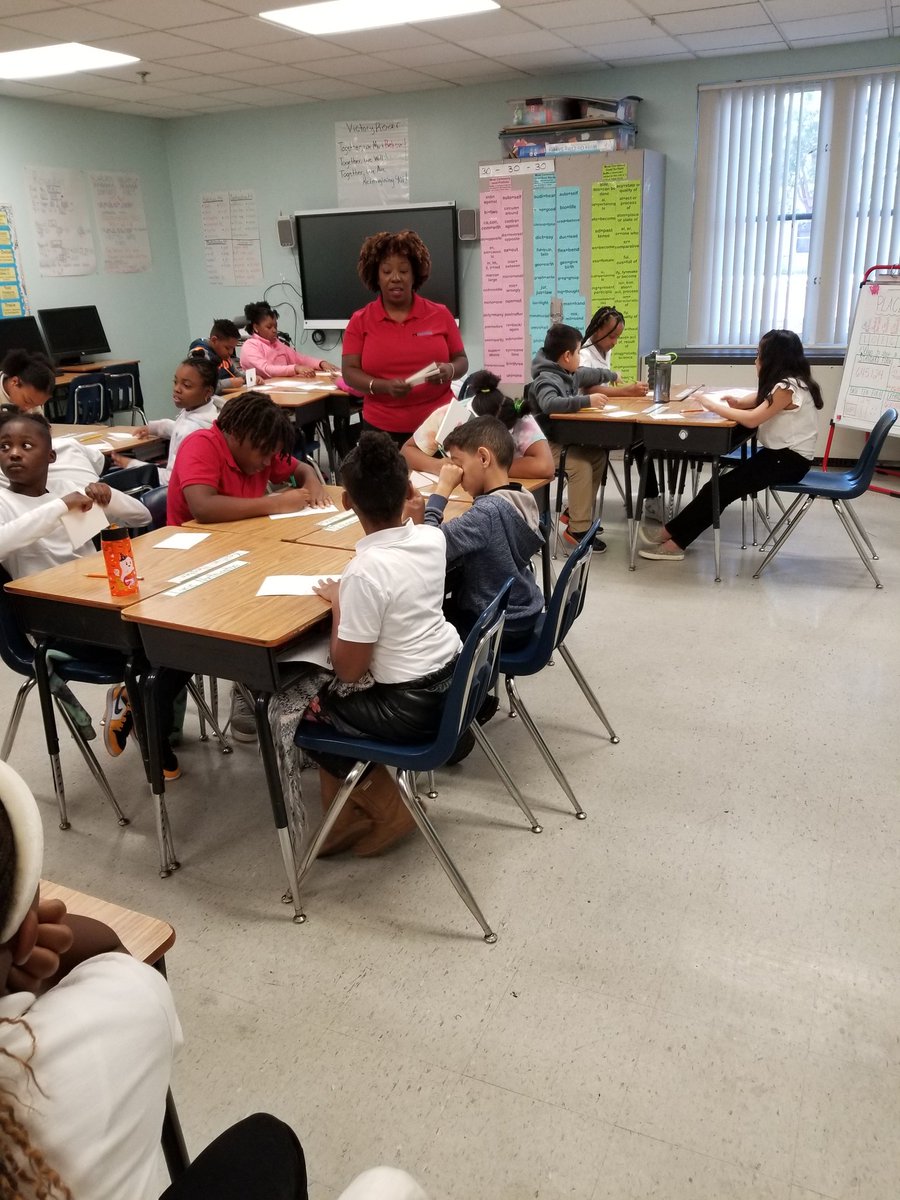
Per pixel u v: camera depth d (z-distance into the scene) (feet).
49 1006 2.02
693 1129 5.01
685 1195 4.65
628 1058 5.49
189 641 6.54
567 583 7.36
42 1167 1.81
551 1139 4.98
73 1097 1.93
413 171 23.44
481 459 8.10
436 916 6.81
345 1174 4.82
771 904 6.79
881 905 6.75
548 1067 5.44
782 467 13.62
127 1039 2.07
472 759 8.98
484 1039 5.67
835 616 12.26
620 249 20.35
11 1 14.29
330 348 26.04
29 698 10.68
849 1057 5.44
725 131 20.11
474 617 7.86
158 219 26.37
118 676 7.68
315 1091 5.34
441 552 6.51
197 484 9.06
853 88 18.63
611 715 9.78
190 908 7.00
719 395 15.66
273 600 6.88
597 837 7.68
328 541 8.43
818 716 9.59
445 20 16.14
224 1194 2.52
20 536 7.82
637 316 20.71
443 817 8.05
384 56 18.70
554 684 10.55
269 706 6.41
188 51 17.78
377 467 6.05
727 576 14.03
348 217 24.18
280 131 24.61
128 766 9.12
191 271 27.37
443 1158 4.90
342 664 6.17
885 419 12.66
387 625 6.17
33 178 22.68
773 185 19.93
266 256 26.08
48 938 2.18
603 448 15.62
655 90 20.34
